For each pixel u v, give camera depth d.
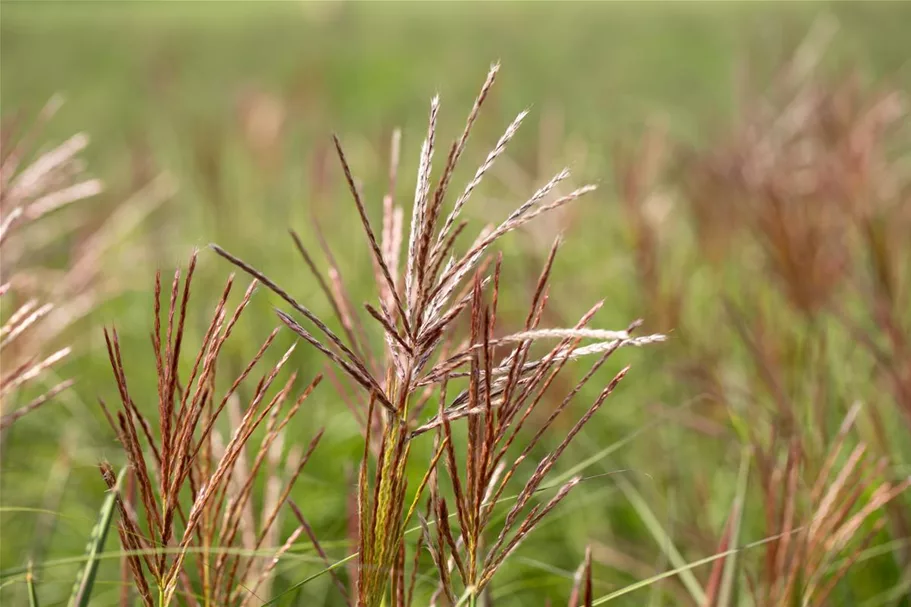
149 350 4.20
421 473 3.02
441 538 1.16
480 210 4.14
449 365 1.02
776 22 4.12
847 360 2.88
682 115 6.85
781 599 1.71
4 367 2.01
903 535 2.35
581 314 3.84
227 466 1.15
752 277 3.57
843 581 2.31
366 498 1.10
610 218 4.44
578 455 3.13
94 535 1.33
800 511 1.98
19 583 2.35
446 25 15.37
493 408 1.11
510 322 3.21
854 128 3.20
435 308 1.01
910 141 3.74
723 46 11.00
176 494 1.13
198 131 5.41
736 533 1.79
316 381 1.24
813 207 2.91
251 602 1.55
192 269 1.06
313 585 2.50
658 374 3.51
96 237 2.80
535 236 3.59
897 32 7.66
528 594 2.69
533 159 4.20
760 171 3.20
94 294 2.53
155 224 4.95
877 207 3.03
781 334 2.90
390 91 9.45
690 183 3.80
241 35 14.66
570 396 1.11
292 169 5.61
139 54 12.40
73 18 17.33
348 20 13.77
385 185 4.99
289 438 3.13
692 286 3.95
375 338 3.37
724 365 3.09
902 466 2.46
